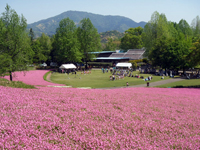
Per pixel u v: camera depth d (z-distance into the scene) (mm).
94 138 7328
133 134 8438
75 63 127938
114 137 7746
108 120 9867
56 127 8078
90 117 9875
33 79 61250
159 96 22344
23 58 50188
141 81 59906
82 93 17859
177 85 48375
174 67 77500
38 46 125000
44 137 7051
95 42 112062
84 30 110375
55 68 122938
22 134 7008
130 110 12789
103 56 146250
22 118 8547
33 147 6312
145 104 15789
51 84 49938
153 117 11797
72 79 67500
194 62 53062
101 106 12719
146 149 7098
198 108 16422
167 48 78375
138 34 181625
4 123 7664
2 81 20562
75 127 8211
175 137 8836
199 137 9078
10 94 13062
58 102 12375
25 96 13070
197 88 40531
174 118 12070
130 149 6957
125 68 104125
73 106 11688
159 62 83000
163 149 7352
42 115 9188
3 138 6621
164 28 102250
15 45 49562
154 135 8703
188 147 7777
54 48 127250
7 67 47156
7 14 49906
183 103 18344
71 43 100438
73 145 6797
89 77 73500
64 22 109188
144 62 116750
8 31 48812
